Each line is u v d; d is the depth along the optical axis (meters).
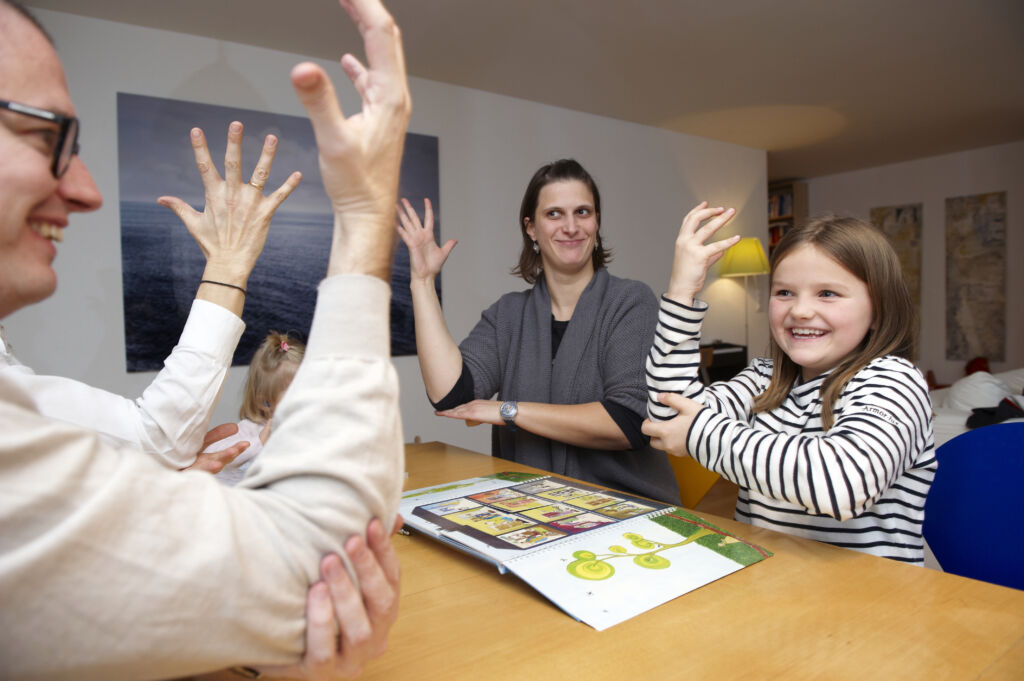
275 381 1.74
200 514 0.31
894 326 0.92
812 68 3.53
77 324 2.65
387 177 0.38
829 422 0.91
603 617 0.59
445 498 0.94
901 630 0.56
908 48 3.28
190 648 0.30
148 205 2.77
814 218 0.97
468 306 3.75
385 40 0.36
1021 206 5.30
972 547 0.96
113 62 2.71
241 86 3.01
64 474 0.28
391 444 0.37
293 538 0.34
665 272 4.75
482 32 2.97
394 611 0.39
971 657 0.51
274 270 3.08
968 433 0.99
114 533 0.28
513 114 3.91
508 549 0.72
